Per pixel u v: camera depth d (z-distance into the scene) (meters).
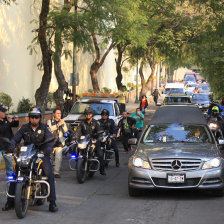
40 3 40.91
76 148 17.45
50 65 27.22
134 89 91.12
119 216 12.09
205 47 38.78
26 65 38.38
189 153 14.34
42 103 27.50
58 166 18.33
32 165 11.95
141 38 35.19
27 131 12.30
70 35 26.66
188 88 84.94
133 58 58.41
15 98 36.44
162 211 12.60
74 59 35.56
